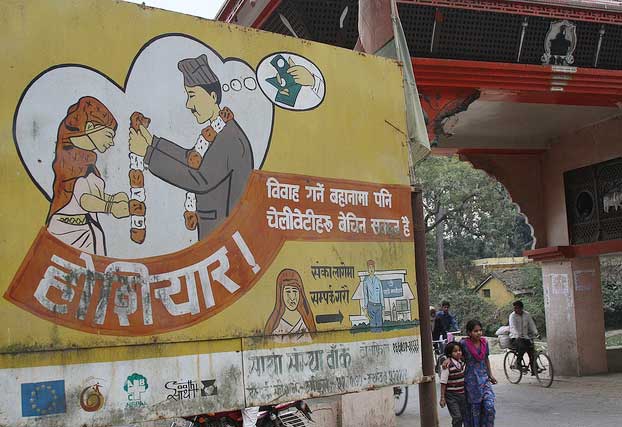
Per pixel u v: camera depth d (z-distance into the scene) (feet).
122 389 10.34
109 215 10.58
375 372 13.41
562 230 42.19
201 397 11.07
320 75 13.43
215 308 11.44
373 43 16.63
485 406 22.45
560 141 42.29
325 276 12.92
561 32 27.73
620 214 37.81
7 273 9.61
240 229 11.89
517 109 36.40
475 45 26.71
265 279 12.10
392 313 13.87
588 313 41.52
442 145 42.11
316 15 24.02
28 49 10.14
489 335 97.96
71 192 10.28
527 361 42.16
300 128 12.96
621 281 98.22
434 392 14.53
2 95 9.87
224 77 12.08
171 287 11.02
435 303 104.68
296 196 12.71
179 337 10.98
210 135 11.76
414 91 15.70
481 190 94.17
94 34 10.75
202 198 11.54
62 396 9.82
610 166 38.58
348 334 13.09
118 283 10.53
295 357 12.28
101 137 10.64
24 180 9.91
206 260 11.44
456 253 127.13
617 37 28.81
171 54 11.50
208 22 11.98
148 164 11.03
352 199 13.55
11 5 10.08
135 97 11.04
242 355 11.61
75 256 10.21
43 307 9.84
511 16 26.50
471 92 27.35
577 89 28.94
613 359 44.09
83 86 10.57
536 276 102.17
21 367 9.55
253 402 11.62
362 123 13.97
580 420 29.09
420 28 25.66
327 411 25.54
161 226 11.05
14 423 9.39
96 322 10.25
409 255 14.35
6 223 9.70
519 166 44.19
